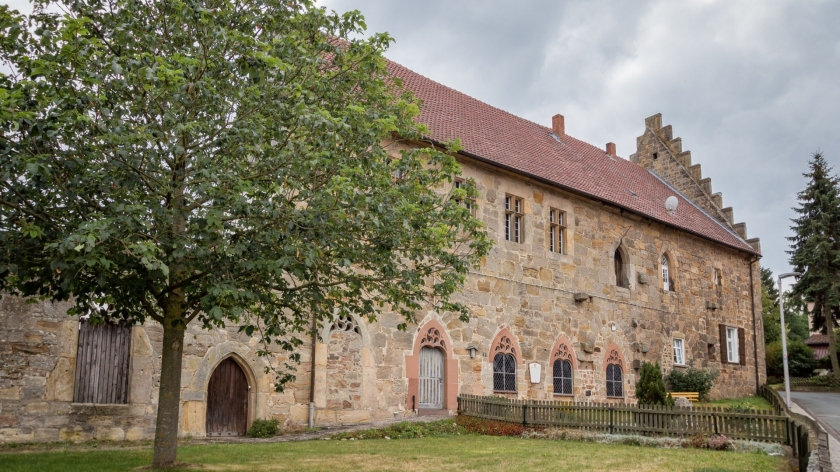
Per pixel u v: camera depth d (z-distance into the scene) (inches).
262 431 640.4
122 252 353.4
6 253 348.5
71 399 563.8
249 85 419.8
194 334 632.4
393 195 434.6
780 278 1076.5
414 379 768.3
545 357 902.4
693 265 1202.6
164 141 389.4
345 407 711.7
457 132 901.2
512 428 699.4
